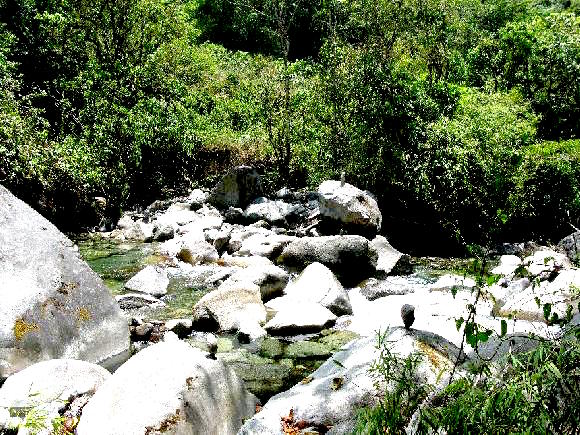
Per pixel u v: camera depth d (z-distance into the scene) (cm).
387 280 788
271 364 480
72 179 1025
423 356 327
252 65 1941
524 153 1013
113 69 1342
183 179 1335
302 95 1321
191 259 836
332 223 998
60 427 293
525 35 1577
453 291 266
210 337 526
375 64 1174
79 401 322
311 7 2255
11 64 1098
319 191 1038
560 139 1312
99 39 1471
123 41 1468
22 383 330
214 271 786
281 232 1002
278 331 550
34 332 401
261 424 315
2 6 1366
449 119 1132
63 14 1427
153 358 329
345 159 1205
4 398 317
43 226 482
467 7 2023
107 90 1242
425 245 1034
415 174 1062
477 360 325
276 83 1370
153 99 1330
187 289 699
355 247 788
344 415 311
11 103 985
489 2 2284
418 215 1106
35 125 1076
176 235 997
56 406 310
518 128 1100
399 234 1062
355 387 323
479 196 1033
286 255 806
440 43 1512
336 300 612
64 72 1427
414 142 1081
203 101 1602
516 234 1070
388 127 1105
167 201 1212
